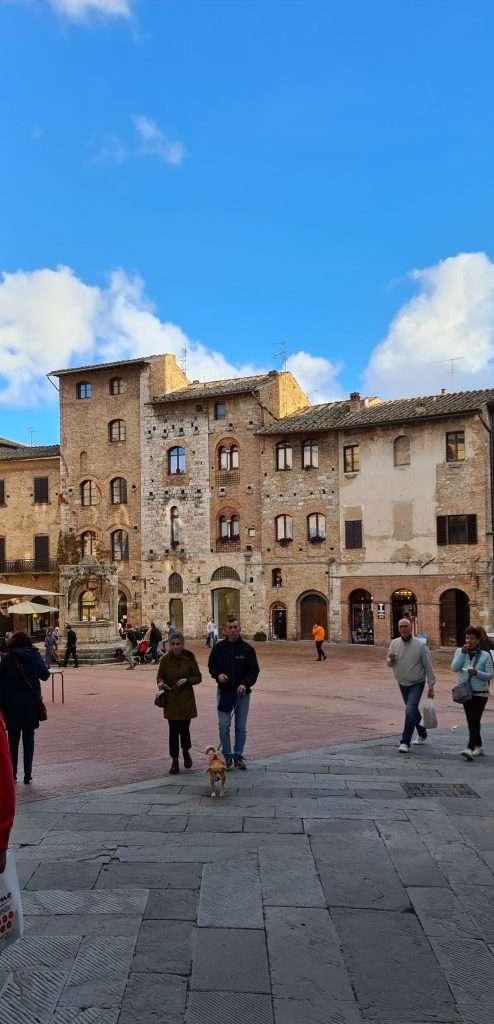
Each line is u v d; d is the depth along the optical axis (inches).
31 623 2437.3
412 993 232.4
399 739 655.8
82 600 1676.9
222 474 2266.2
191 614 2284.7
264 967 247.4
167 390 2438.5
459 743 629.3
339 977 241.4
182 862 339.0
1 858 190.1
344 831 380.8
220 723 523.2
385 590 2023.9
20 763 571.5
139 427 2378.2
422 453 1996.8
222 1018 218.8
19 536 2504.9
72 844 364.2
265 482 2206.0
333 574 2097.7
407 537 2003.0
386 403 2214.6
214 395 2251.5
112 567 1672.0
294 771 517.3
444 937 268.2
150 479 2354.8
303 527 2151.8
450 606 1989.4
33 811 422.6
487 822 395.2
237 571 2230.6
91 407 2439.7
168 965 248.8
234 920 281.3
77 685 1167.0
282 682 1200.2
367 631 2066.9
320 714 833.5
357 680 1230.3
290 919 282.2
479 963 250.7
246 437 2239.2
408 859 342.0
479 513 1920.5
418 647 592.7
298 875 323.6
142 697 1004.6
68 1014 221.3
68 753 613.9
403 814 408.8
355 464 2096.5
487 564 1902.1
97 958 253.3
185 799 444.1
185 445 2319.1
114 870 330.0
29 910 289.9
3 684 497.7
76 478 2442.2
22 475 2518.5
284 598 2167.8
